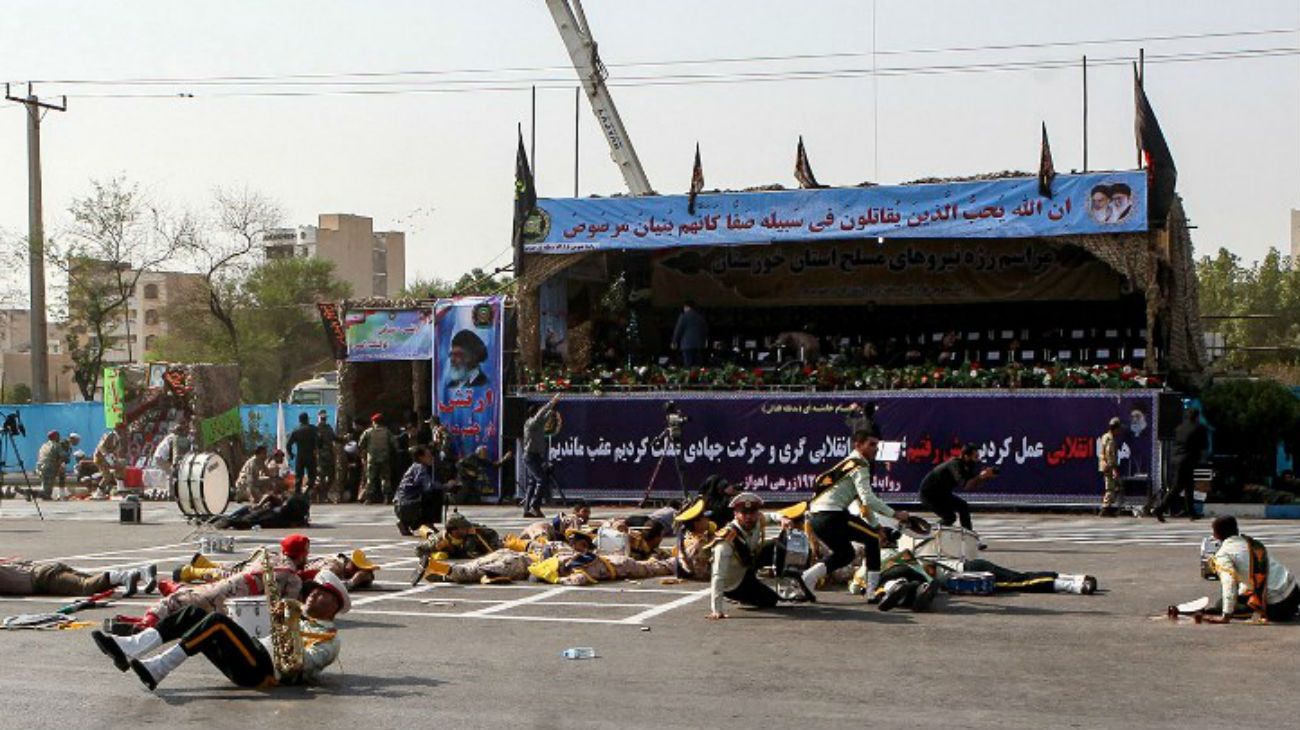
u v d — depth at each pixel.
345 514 26.12
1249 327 69.38
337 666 10.35
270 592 9.84
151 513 27.70
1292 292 71.12
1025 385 24.83
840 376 26.03
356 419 30.67
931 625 11.95
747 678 9.77
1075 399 24.42
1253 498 24.92
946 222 25.36
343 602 9.91
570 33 33.25
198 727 8.41
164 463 32.69
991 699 8.96
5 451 38.69
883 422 25.50
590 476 27.39
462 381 28.44
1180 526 21.66
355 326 29.66
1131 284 24.86
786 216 26.27
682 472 26.86
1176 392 23.97
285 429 35.81
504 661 10.54
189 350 73.69
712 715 8.60
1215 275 73.31
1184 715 8.44
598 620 12.51
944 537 14.20
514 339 28.38
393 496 28.67
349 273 98.88
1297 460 26.20
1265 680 9.45
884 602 12.77
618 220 27.22
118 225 61.41
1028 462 24.67
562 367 28.47
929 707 8.75
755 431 26.38
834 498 13.18
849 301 31.08
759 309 32.00
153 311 100.62
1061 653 10.55
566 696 9.22
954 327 31.02
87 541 20.98
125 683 9.75
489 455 28.16
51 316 61.56
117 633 11.07
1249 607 11.86
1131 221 24.23
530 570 15.29
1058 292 29.66
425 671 10.15
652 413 27.02
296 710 8.86
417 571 15.79
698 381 26.94
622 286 31.52
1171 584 14.26
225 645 9.45
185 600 10.53
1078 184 24.59
